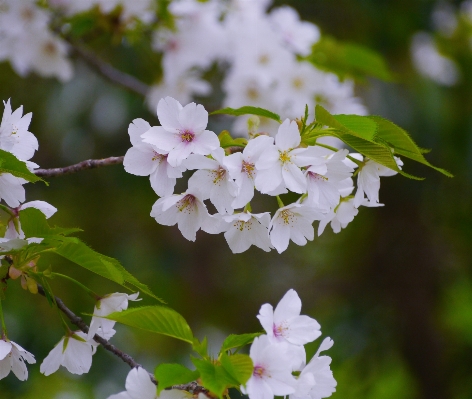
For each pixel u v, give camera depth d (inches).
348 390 328.5
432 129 281.0
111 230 315.6
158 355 298.5
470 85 303.1
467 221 328.5
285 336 99.5
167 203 102.1
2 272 107.6
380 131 102.3
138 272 309.7
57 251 102.3
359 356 329.7
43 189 293.3
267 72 198.2
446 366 333.7
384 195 327.0
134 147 104.8
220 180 102.3
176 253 324.2
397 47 292.0
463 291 342.0
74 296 281.7
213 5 211.0
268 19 216.7
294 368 97.2
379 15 288.5
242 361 87.4
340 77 212.4
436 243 335.9
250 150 100.2
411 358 330.6
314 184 105.7
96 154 283.7
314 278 357.7
